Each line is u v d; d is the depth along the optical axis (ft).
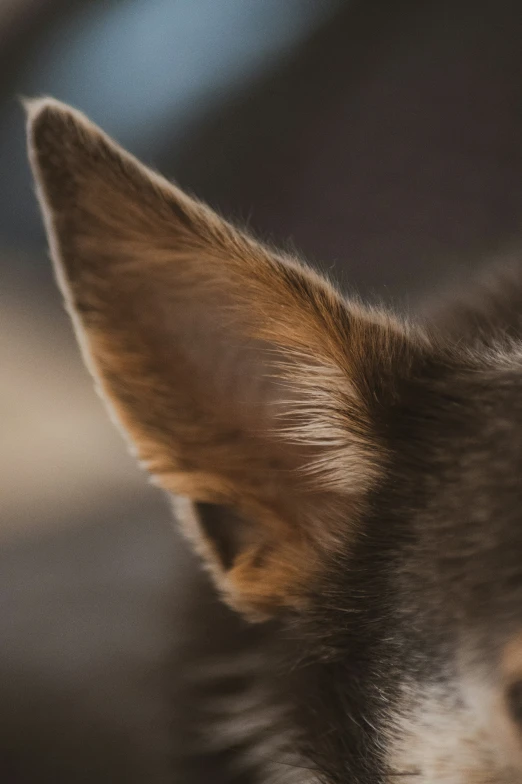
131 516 2.40
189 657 1.83
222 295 1.56
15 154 3.20
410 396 1.60
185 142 3.15
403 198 2.91
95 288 1.55
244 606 1.62
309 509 1.61
